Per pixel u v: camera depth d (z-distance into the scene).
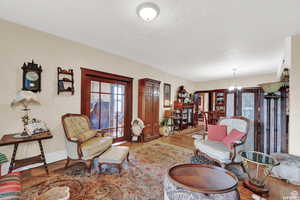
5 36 2.15
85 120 2.85
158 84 4.67
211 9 1.80
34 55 2.41
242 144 2.41
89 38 2.75
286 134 3.07
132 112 4.17
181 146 3.69
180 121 5.92
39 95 2.46
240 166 2.54
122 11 1.89
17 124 2.25
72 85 2.86
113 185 1.93
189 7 1.77
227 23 2.12
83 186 1.90
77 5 1.79
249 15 1.91
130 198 1.69
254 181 1.93
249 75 5.76
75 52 2.91
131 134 4.11
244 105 5.46
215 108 6.74
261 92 4.13
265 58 3.68
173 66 4.65
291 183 1.99
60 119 2.72
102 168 2.41
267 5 1.71
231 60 3.90
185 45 2.97
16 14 2.00
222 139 2.84
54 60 2.63
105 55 3.43
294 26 2.17
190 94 6.74
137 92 4.29
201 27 2.25
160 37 2.63
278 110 3.23
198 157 2.92
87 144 2.38
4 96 2.15
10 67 2.19
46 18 2.10
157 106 4.63
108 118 3.69
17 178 1.28
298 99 2.37
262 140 3.45
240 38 2.61
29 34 2.36
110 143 2.75
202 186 1.26
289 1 1.63
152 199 1.68
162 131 4.82
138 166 2.51
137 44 2.98
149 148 3.50
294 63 2.42
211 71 5.21
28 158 2.15
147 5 1.71
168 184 1.32
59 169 2.36
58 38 2.67
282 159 2.17
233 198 1.18
